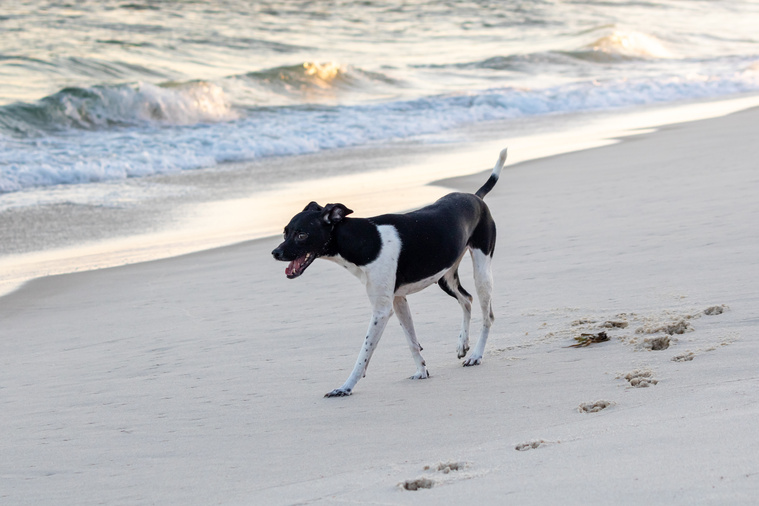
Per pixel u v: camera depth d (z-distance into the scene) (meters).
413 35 39.53
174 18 37.16
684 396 4.31
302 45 35.03
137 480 4.23
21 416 5.50
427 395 5.21
